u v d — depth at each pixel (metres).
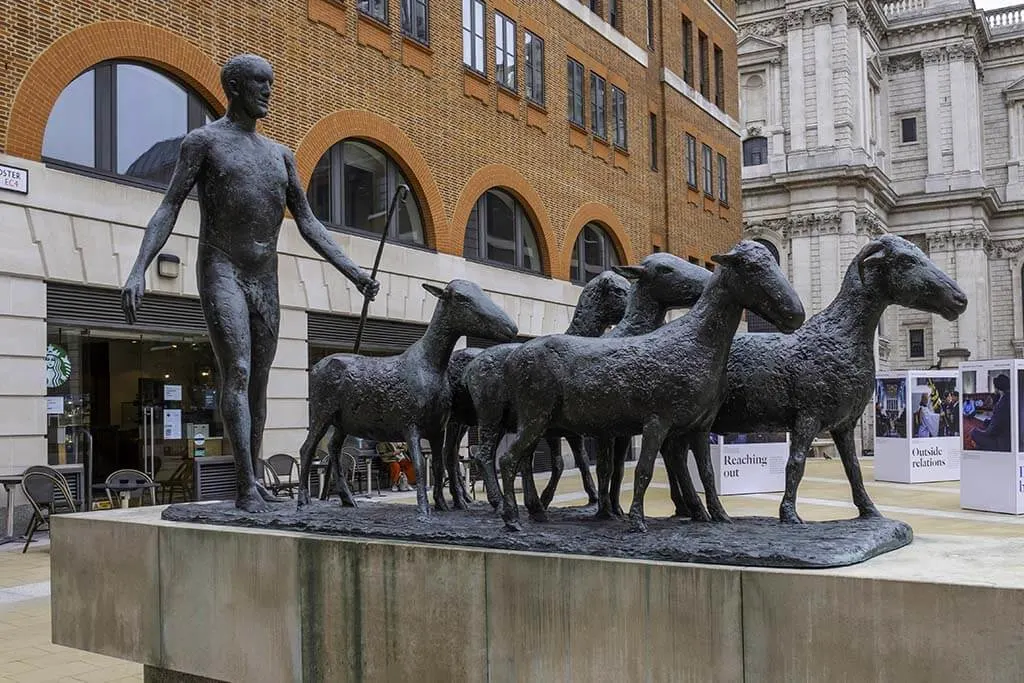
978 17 61.25
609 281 5.51
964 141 61.78
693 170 32.41
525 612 4.33
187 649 5.63
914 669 3.43
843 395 4.55
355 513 5.64
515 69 22.53
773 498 15.27
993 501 13.15
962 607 3.35
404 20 18.89
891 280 4.47
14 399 12.02
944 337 60.25
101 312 13.24
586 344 4.64
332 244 6.66
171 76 14.45
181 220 14.16
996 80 65.94
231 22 15.09
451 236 19.97
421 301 18.91
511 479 4.74
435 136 19.58
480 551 4.50
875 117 61.31
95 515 6.46
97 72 13.47
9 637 7.59
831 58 54.19
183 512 6.08
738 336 4.85
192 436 14.72
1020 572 3.65
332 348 17.19
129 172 13.80
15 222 12.11
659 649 3.97
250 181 6.32
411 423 5.52
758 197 55.75
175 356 14.52
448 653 4.59
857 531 4.30
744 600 3.78
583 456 5.99
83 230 12.89
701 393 4.36
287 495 14.17
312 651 5.07
